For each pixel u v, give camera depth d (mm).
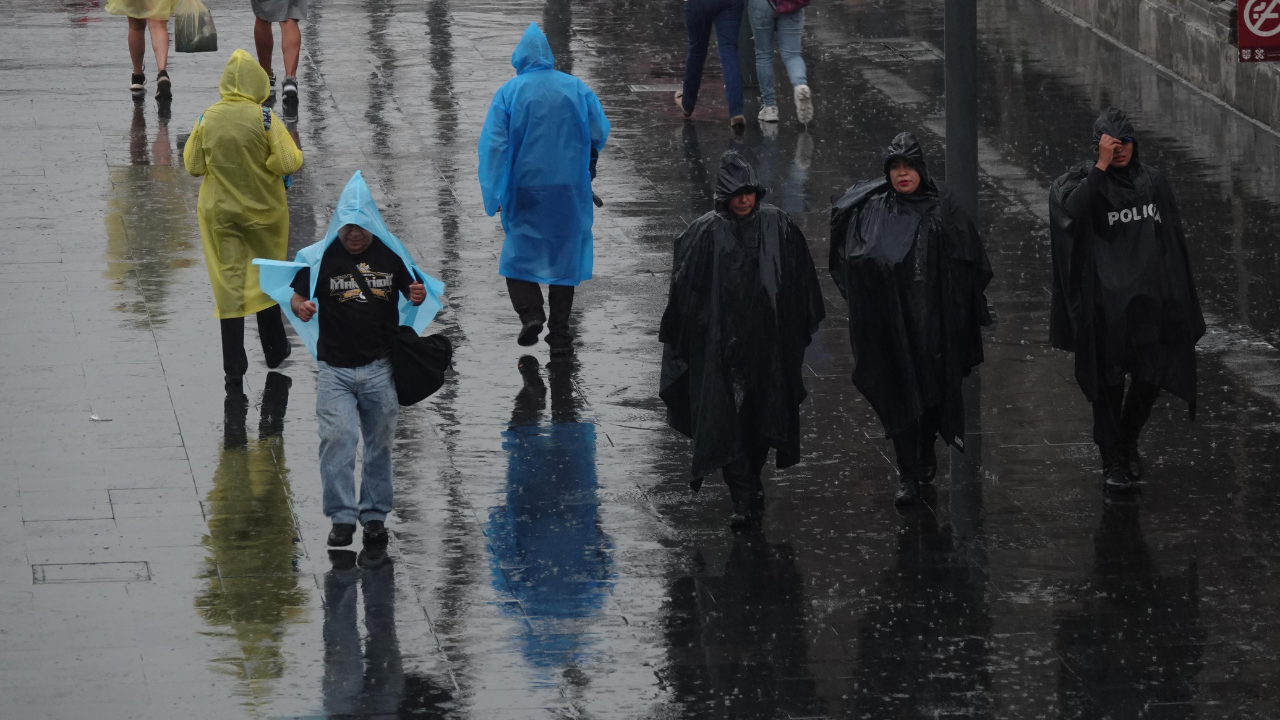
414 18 36562
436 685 12297
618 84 31594
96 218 23531
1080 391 18141
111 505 15273
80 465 16109
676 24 36469
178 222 23469
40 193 24547
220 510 15234
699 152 27312
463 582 13961
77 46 33625
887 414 15359
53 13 36594
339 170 25906
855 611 13508
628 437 17109
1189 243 22844
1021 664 12664
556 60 33250
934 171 26203
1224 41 29719
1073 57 33594
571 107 19203
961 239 15188
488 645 12898
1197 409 17672
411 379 14492
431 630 13133
